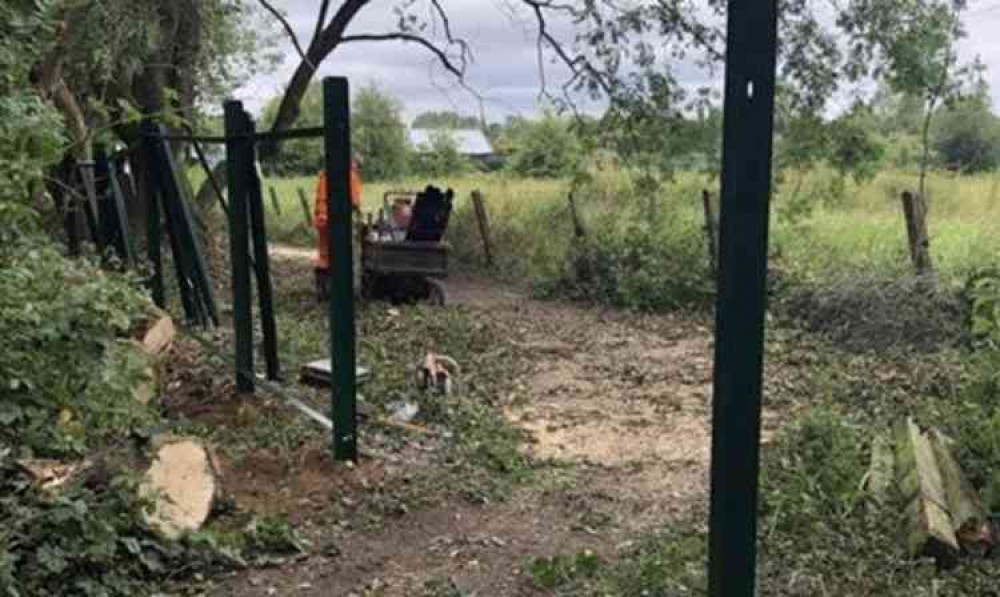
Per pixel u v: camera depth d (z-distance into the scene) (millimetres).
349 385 5723
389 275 12719
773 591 3986
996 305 6312
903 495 4734
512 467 6027
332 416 5852
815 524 4605
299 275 16219
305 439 6094
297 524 4930
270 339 7156
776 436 6254
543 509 5348
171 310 9961
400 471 5766
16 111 4855
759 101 2570
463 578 4379
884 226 13094
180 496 4707
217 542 4477
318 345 9258
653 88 14211
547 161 23828
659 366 9531
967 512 4500
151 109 12609
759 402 2705
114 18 10328
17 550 3814
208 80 15414
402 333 10539
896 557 4285
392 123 34531
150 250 8930
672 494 5668
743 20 2545
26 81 5480
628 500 5539
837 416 6332
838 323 10125
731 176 2609
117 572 4043
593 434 7102
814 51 13570
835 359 9133
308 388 7316
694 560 4312
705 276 12984
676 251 13500
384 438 6383
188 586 4168
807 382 8273
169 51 12969
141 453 4840
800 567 4180
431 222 12844
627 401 8141
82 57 9867
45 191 7215
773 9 2543
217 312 9555
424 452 6223
